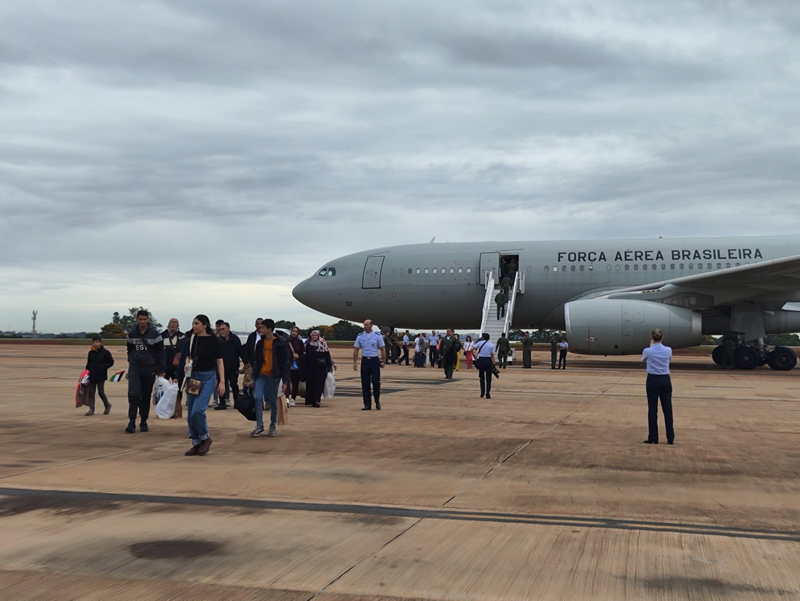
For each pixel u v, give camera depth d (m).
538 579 4.49
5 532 5.43
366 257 32.09
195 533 5.43
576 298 29.36
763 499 6.61
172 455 8.88
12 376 23.61
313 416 12.92
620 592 4.29
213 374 8.96
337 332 103.06
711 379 22.45
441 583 4.41
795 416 12.94
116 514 5.96
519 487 7.05
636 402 15.24
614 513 6.08
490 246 30.94
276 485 7.11
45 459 8.57
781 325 27.91
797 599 4.19
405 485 7.12
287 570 4.62
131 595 4.18
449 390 18.28
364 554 4.95
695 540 5.33
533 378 22.70
